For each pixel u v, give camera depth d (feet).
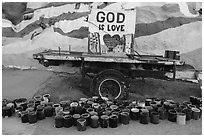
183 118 13.05
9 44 23.61
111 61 15.01
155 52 21.17
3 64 23.35
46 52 19.47
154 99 15.78
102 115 13.04
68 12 22.72
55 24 22.82
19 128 12.44
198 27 20.89
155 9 21.40
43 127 12.59
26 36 23.53
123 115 12.98
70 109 13.78
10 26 23.94
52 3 23.29
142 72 15.76
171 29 21.11
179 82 19.29
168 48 21.08
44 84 18.72
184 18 21.08
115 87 15.46
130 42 17.88
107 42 18.02
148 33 21.29
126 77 16.02
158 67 15.71
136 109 13.76
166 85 19.10
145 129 12.53
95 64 16.03
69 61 16.21
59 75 20.49
